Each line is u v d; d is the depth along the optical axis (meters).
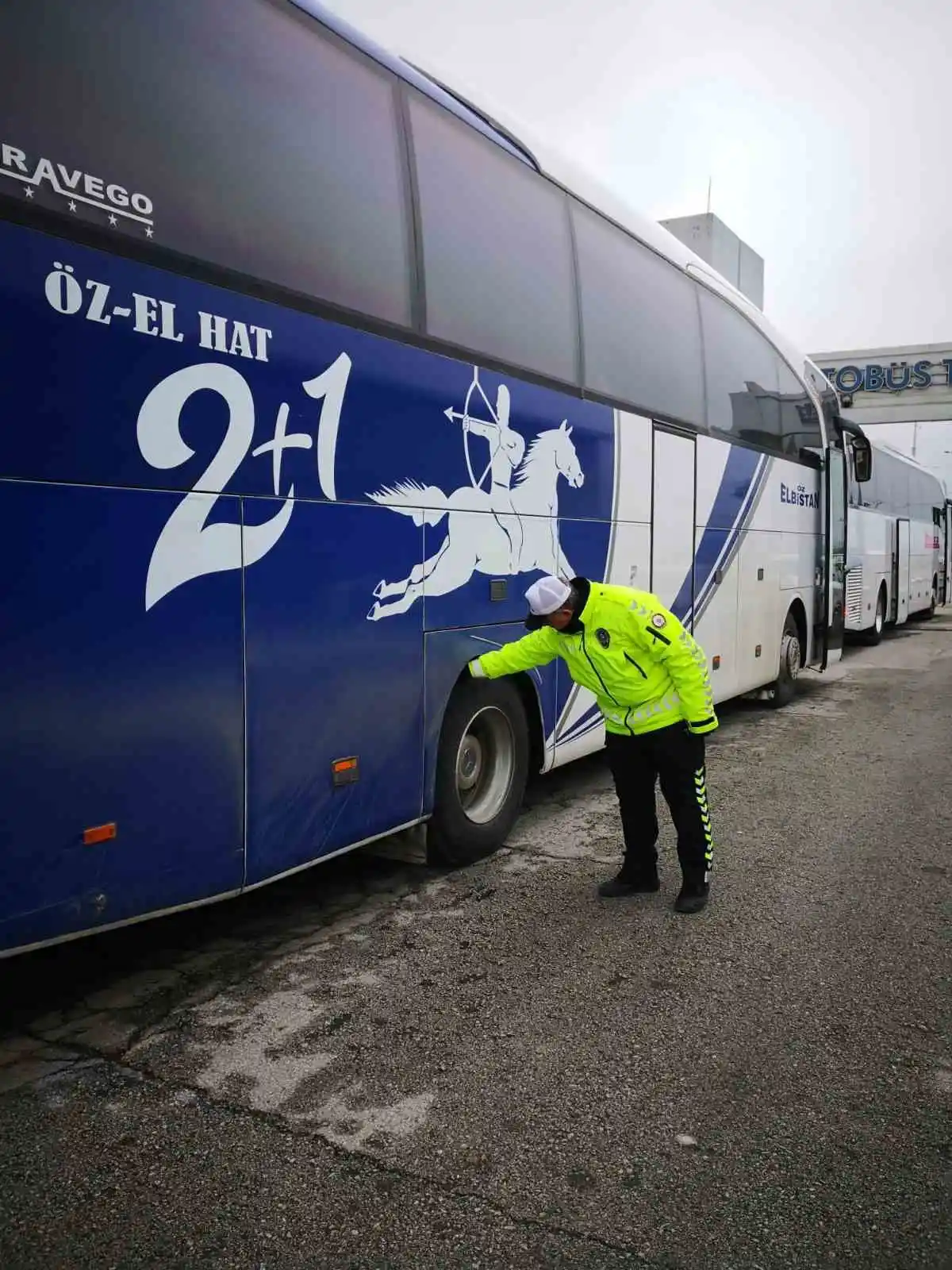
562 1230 2.55
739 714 10.56
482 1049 3.49
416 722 4.85
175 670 3.59
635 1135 2.98
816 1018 3.74
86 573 3.29
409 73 4.91
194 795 3.69
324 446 4.20
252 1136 2.96
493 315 5.41
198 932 4.61
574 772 7.98
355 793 4.47
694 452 8.03
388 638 4.62
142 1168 2.79
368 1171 2.79
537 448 5.79
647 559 7.24
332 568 4.26
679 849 4.86
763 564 9.77
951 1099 3.19
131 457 3.41
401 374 4.66
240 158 3.85
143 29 3.51
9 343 3.06
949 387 24.50
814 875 5.39
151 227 3.48
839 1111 3.12
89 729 3.33
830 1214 2.62
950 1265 2.43
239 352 3.79
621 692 4.75
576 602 4.68
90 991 3.98
